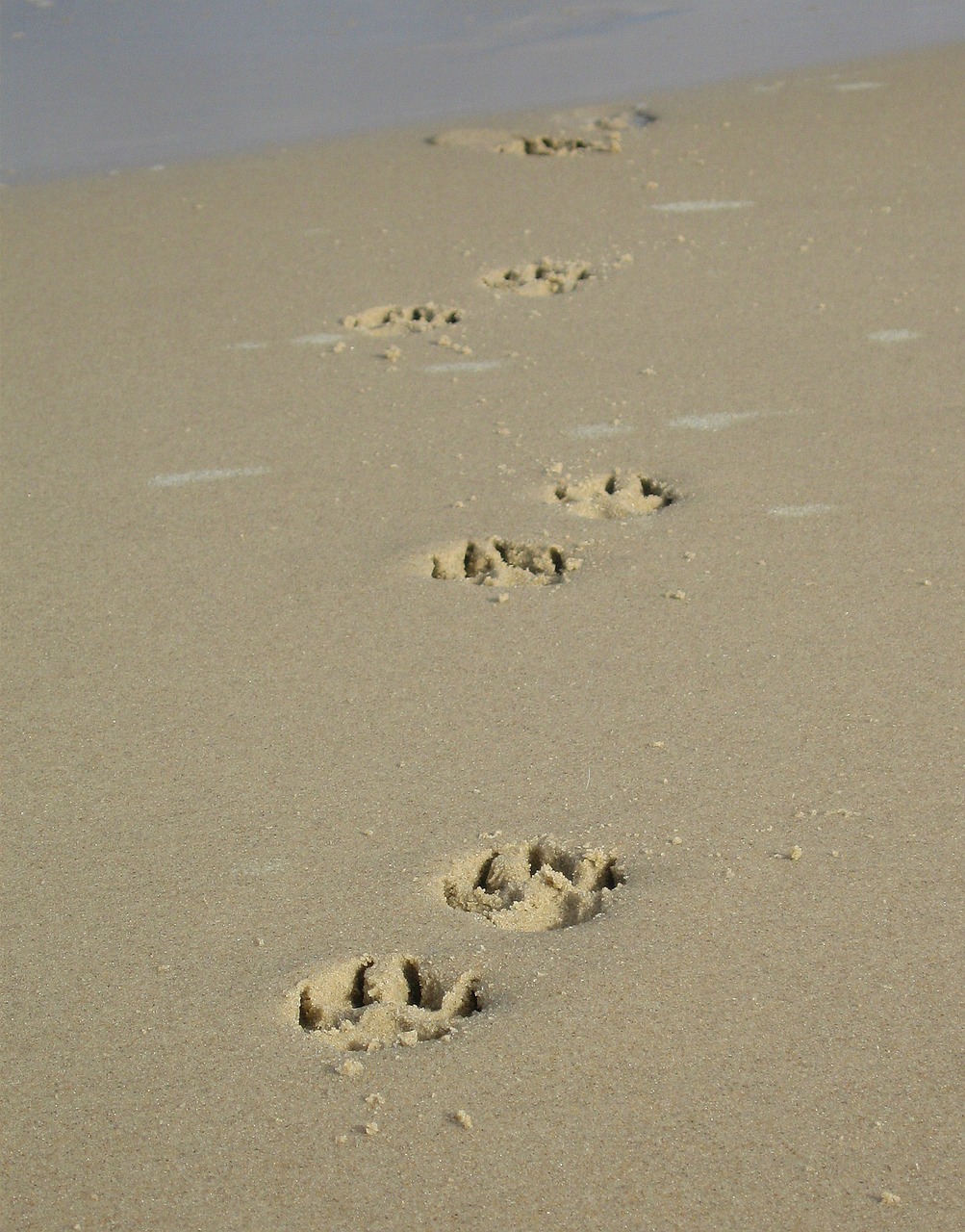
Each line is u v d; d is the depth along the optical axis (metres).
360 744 3.79
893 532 4.68
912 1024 2.82
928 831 3.34
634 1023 2.85
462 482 5.20
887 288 6.76
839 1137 2.59
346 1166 2.58
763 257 7.28
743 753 3.65
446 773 3.65
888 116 9.58
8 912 3.23
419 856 3.36
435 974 3.02
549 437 5.51
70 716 3.98
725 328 6.44
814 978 2.93
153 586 4.64
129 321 6.98
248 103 11.08
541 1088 2.72
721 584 4.45
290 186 8.95
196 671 4.17
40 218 8.57
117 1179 2.58
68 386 6.27
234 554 4.81
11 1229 2.50
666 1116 2.64
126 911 3.23
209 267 7.65
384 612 4.43
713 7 14.13
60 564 4.81
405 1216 2.49
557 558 4.74
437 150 9.58
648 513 4.98
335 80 11.73
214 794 3.62
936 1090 2.67
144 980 3.03
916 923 3.06
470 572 4.76
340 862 3.35
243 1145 2.63
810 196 8.15
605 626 4.27
